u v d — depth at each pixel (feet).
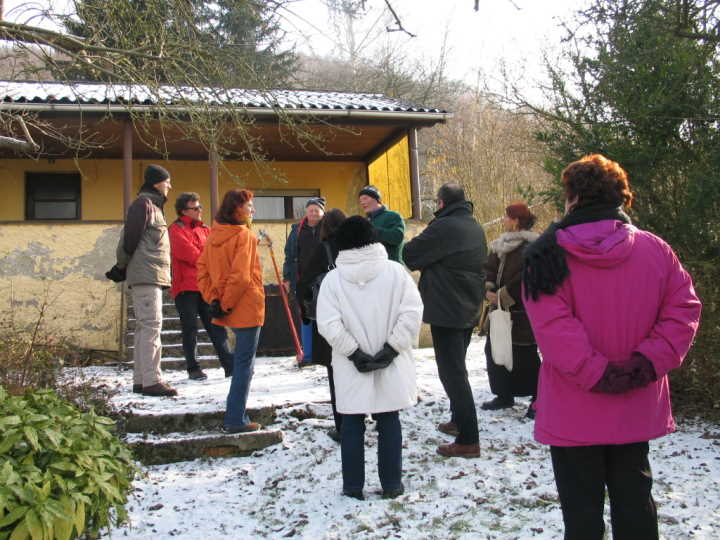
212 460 14.82
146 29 16.81
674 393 17.81
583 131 18.30
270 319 28.43
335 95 41.34
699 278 16.31
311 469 13.80
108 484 9.78
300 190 40.70
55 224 28.19
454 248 13.94
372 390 11.85
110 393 17.03
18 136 31.17
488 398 18.86
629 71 17.47
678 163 17.12
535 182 49.62
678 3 16.63
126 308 28.25
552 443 7.53
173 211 38.27
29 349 16.28
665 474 12.89
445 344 14.20
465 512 11.43
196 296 21.90
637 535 7.34
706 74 16.62
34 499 8.61
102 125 30.35
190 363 21.84
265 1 17.10
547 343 7.40
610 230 7.59
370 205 16.74
